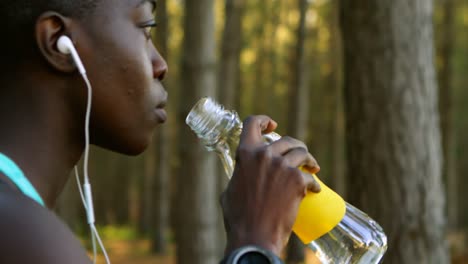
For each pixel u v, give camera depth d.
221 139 1.40
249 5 18.09
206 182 6.87
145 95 1.16
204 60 6.66
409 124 4.05
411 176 4.05
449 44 18.59
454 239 19.67
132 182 28.23
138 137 1.17
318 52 20.20
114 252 18.98
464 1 20.38
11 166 1.04
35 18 1.09
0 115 1.10
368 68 4.08
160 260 17.30
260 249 1.02
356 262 1.35
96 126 1.15
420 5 4.10
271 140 1.23
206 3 6.64
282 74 20.95
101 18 1.12
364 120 4.09
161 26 10.55
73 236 0.98
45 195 1.11
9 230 0.93
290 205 1.08
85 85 1.12
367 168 4.08
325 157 22.84
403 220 4.03
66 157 1.14
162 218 18.09
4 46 1.10
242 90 21.44
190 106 6.69
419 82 4.07
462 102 25.17
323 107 22.19
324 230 1.33
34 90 1.10
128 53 1.14
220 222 10.36
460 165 27.77
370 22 4.07
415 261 4.04
